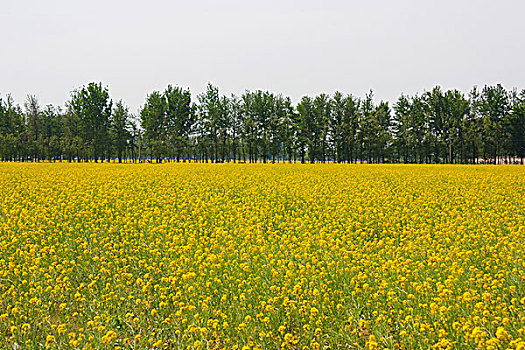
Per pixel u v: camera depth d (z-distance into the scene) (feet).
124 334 18.30
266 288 22.12
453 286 21.48
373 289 21.40
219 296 21.39
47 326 18.99
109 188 64.49
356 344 16.63
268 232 33.88
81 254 27.55
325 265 25.71
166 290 21.86
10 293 21.63
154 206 49.14
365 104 259.19
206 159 263.70
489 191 59.11
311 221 38.29
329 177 86.69
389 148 261.24
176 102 267.59
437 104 255.09
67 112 275.18
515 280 21.59
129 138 276.00
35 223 37.32
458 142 246.68
